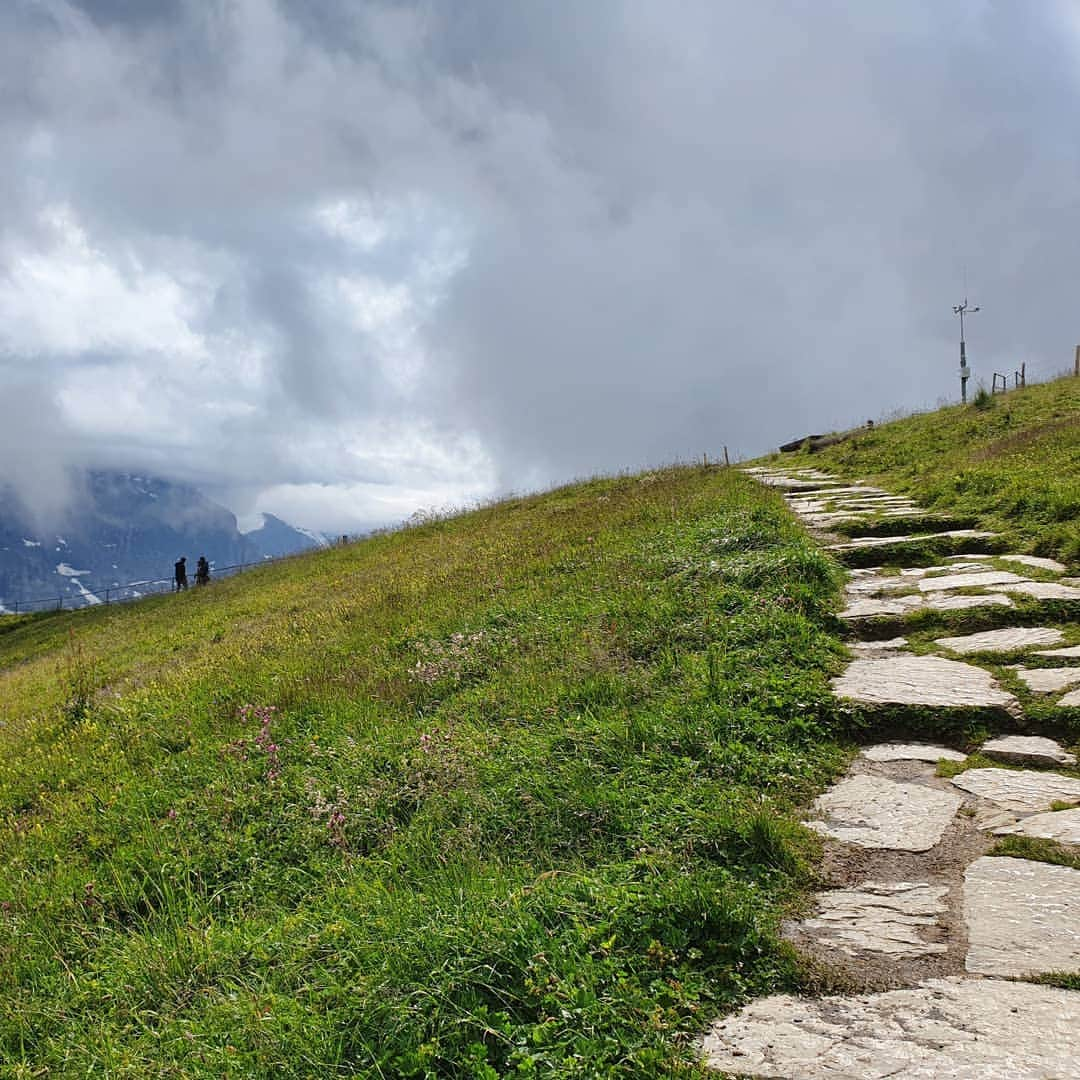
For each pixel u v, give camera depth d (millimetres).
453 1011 3641
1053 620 7957
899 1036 3236
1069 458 14500
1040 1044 3068
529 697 8016
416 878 5441
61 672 19062
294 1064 3611
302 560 28266
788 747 6309
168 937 5445
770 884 4594
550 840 5535
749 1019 3525
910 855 4805
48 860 7684
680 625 8883
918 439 22125
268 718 9023
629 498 19531
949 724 6363
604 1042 3354
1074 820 4875
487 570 14773
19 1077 4496
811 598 9055
